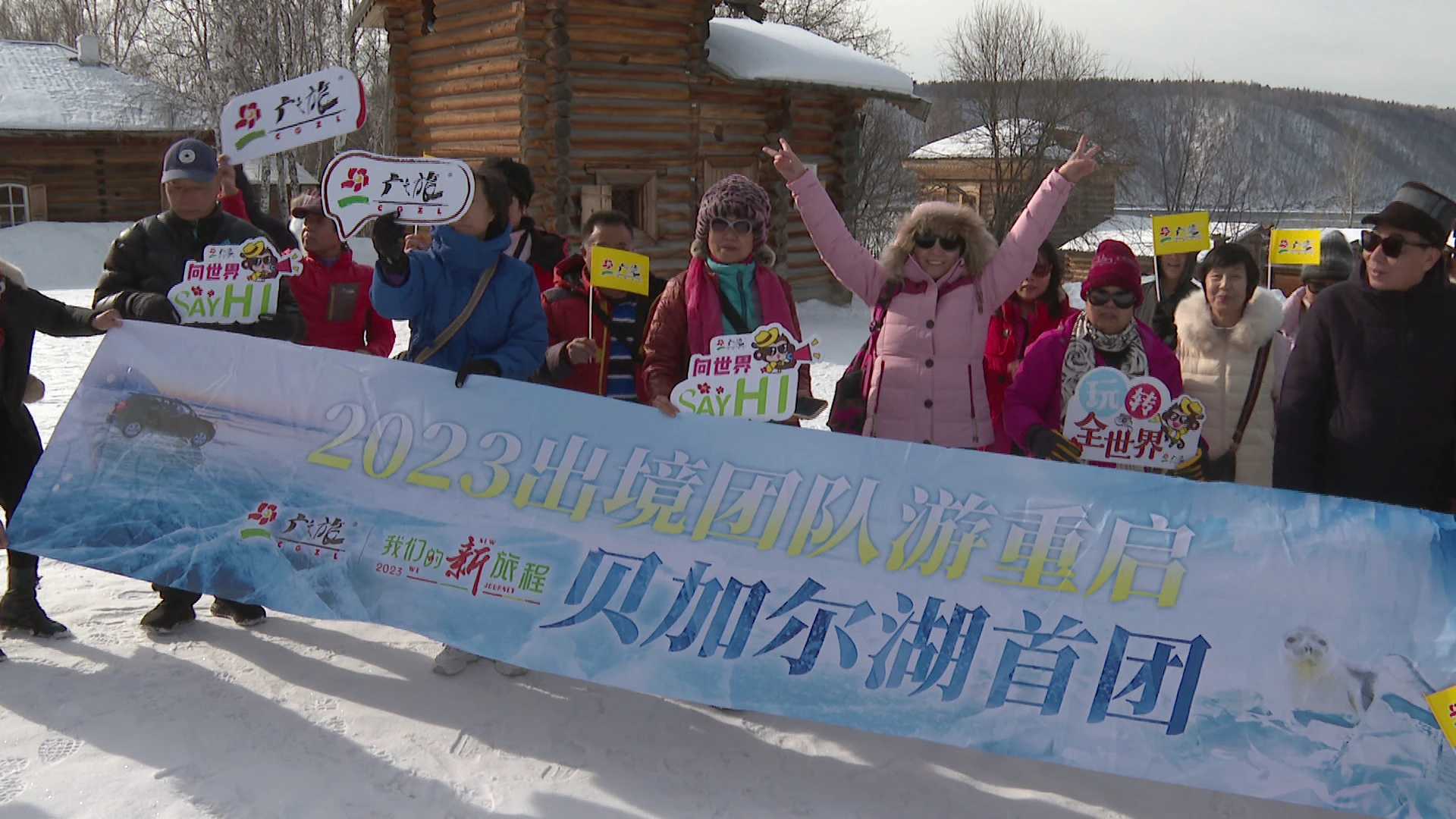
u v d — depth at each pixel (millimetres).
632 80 13203
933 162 25828
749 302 3586
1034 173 24219
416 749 3094
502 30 12922
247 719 3207
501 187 3516
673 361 3629
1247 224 34156
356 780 2910
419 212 3279
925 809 2947
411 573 3230
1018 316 4559
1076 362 3469
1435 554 2852
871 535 3068
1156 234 4570
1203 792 3133
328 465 3355
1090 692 2875
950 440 3523
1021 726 2873
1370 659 2803
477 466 3281
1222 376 3859
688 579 3098
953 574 3008
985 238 3543
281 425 3404
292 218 4633
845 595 3031
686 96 13672
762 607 3049
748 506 3139
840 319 14234
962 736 2885
